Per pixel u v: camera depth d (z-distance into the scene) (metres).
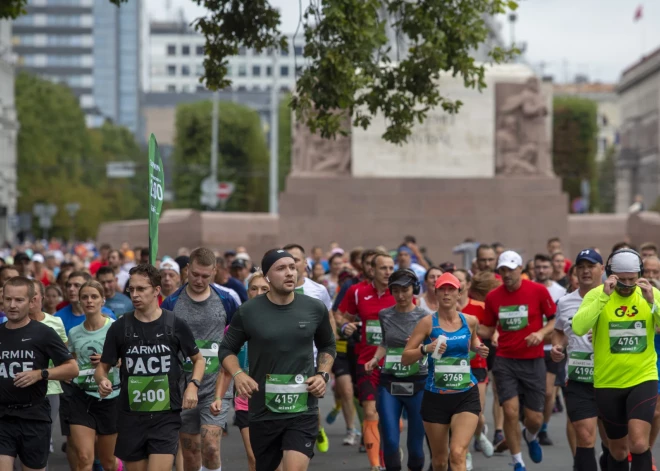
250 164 120.06
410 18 23.64
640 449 13.98
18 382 13.31
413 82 23.41
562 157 115.06
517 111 44.72
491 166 44.41
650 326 14.36
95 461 17.08
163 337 13.14
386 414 16.16
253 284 17.06
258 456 12.75
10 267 20.53
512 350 18.09
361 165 44.41
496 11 23.42
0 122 121.75
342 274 23.77
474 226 44.22
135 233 65.00
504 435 18.66
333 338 12.88
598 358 14.53
